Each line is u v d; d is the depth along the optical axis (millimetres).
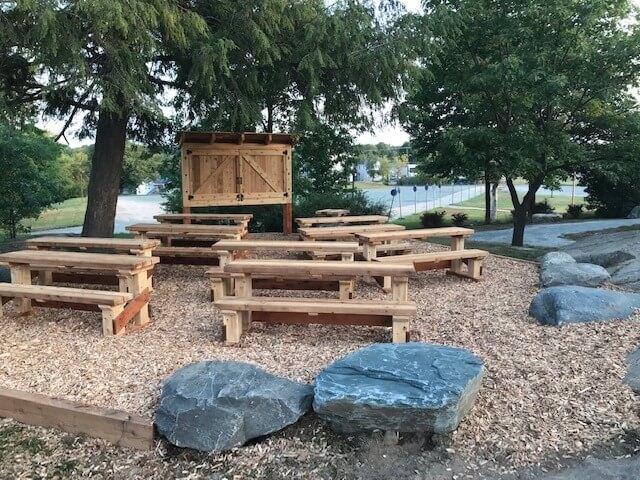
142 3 5734
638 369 3670
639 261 6727
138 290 5062
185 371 3383
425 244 10070
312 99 8812
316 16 7828
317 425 3119
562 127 11453
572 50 10883
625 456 2812
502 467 2789
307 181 16438
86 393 3578
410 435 3010
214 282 5711
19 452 3037
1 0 5383
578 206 21594
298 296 6109
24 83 7504
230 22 7371
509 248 11680
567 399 3381
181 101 10070
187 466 2885
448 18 9086
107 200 8281
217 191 10133
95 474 2850
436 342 4496
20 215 15586
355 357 3367
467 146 11195
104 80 6316
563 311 4836
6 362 4172
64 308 5414
